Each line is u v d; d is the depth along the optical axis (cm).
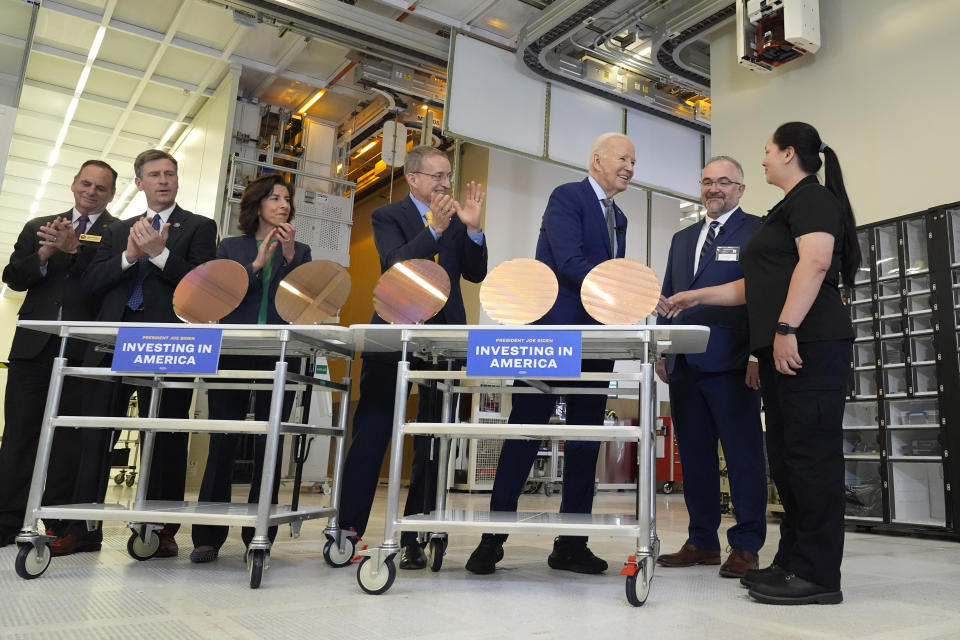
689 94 857
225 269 237
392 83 780
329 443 698
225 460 255
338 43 708
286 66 771
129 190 1056
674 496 809
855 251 206
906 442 484
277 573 217
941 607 192
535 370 195
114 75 774
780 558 211
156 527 244
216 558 246
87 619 152
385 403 244
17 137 904
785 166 212
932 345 472
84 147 938
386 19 699
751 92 604
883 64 512
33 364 264
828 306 195
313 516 220
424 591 193
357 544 233
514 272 221
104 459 248
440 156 255
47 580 197
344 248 852
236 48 745
